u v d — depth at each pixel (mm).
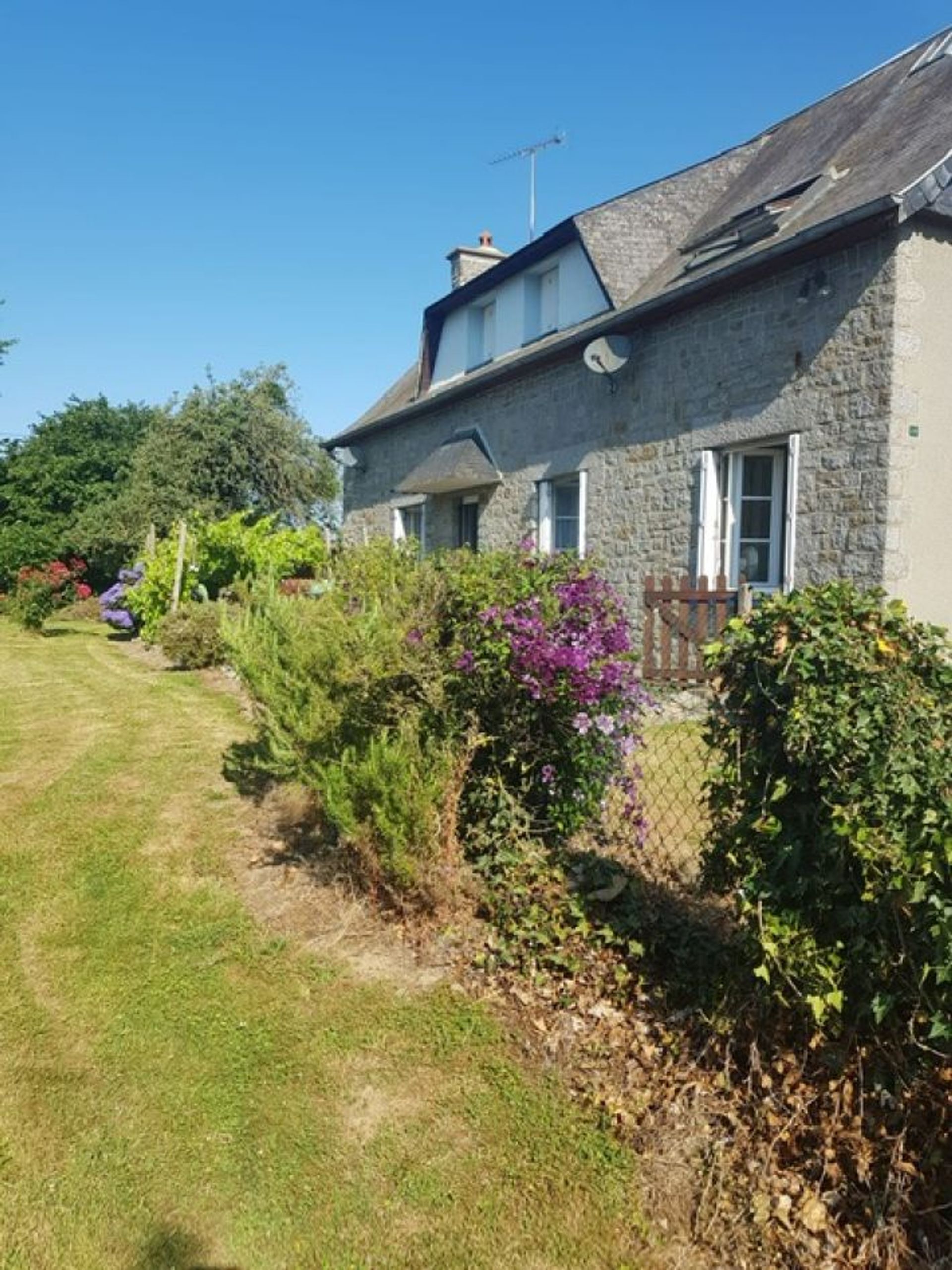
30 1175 2553
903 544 6797
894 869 2182
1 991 3469
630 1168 2512
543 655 3670
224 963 3643
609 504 10109
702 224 10711
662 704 5125
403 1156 2605
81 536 23438
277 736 4324
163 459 22641
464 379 14727
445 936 3656
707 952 3117
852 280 7020
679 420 8969
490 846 3861
